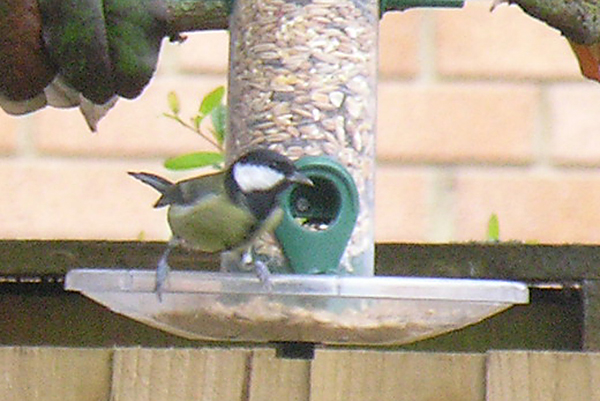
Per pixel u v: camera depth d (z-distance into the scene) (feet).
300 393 16.46
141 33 18.62
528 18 28.12
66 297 20.42
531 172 27.89
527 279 19.84
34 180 28.04
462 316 16.90
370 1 19.83
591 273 19.72
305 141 19.21
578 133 27.99
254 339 17.22
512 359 16.40
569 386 16.31
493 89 28.07
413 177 27.89
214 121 21.61
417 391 16.44
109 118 28.07
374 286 16.25
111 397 16.46
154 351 16.51
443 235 27.78
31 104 19.90
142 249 20.27
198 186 18.29
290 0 19.45
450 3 20.24
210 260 20.26
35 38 18.57
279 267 18.49
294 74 19.35
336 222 18.39
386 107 28.07
